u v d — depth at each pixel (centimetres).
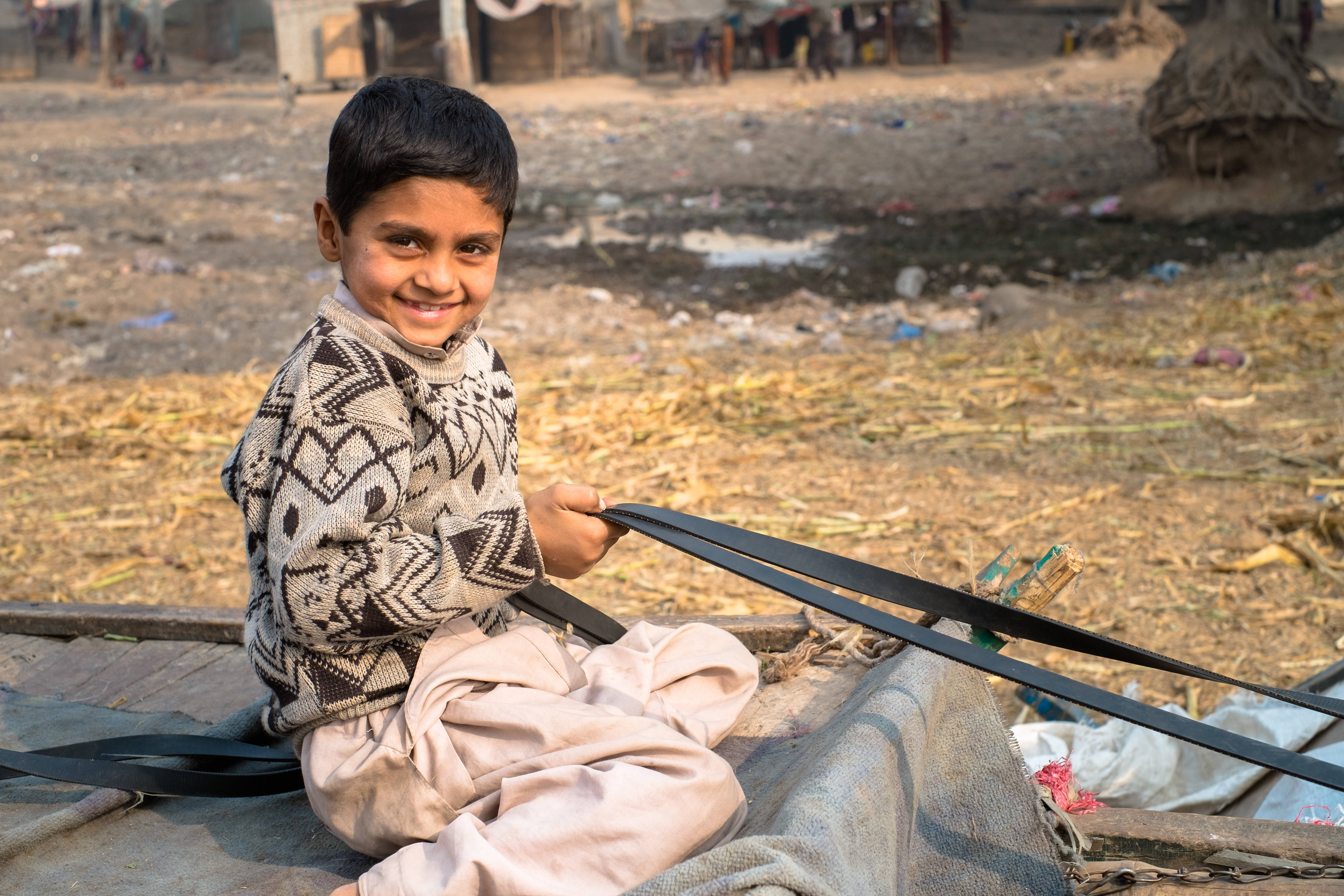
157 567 507
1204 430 624
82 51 3716
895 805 167
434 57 2641
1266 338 777
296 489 161
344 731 177
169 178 1692
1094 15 3544
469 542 166
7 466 642
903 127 1956
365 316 172
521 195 1547
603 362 832
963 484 568
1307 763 141
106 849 195
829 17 2634
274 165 1778
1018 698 353
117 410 724
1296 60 1333
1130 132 1816
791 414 684
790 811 152
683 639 217
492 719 174
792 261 1172
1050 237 1235
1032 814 187
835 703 229
